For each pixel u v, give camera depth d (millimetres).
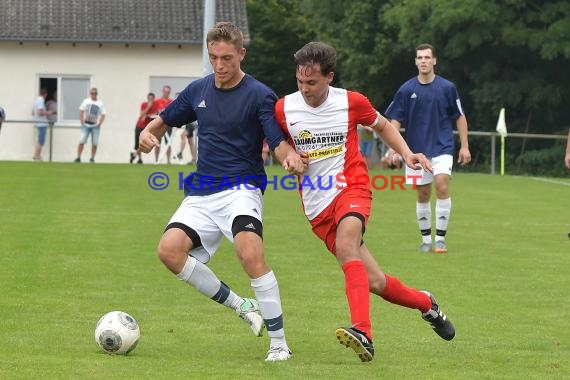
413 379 12875
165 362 13625
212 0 34562
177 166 51875
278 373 13055
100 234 26859
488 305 18672
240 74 14625
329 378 12789
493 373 13375
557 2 73312
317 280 21016
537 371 13562
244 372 13094
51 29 71250
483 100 77875
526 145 79438
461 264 23391
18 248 24141
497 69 77812
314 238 27328
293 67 98750
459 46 74562
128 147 72438
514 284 20891
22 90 71688
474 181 48219
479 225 31109
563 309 18391
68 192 37281
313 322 16938
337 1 86812
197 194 14711
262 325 15070
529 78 77062
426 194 25406
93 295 18875
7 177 42438
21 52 71625
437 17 72812
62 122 71812
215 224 14555
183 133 57469
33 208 32125
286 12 97438
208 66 34719
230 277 21328
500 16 73125
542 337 16000
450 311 18078
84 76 72125
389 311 18109
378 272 14625
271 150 14547
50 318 16672
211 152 14656
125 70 72375
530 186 45500
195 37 72312
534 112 79812
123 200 35156
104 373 12766
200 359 13953
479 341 15672
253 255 14047
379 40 82500
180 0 74188
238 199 14406
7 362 13320
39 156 62906
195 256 14711
